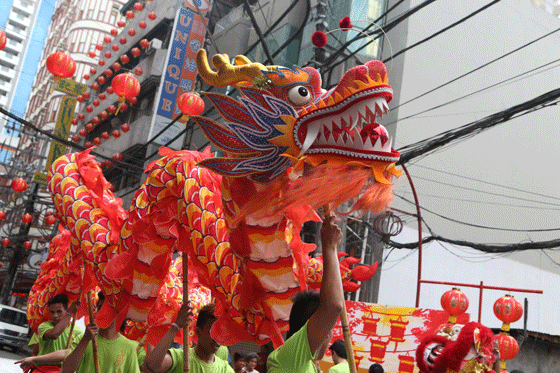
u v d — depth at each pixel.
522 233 17.42
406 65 15.99
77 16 38.25
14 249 25.53
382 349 7.17
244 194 2.60
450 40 17.00
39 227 25.05
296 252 2.65
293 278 2.65
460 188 16.47
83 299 3.99
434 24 16.78
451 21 17.19
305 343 2.10
